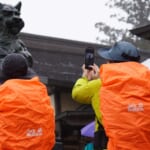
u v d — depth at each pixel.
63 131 13.05
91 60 4.45
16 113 3.85
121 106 3.80
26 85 4.01
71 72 14.34
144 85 3.84
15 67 4.19
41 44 15.27
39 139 3.90
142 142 3.78
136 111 3.80
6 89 3.93
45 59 14.74
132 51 4.21
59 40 15.77
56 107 13.59
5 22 5.76
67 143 13.00
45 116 3.95
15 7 5.96
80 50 15.80
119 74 3.91
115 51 4.23
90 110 12.58
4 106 3.85
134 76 3.87
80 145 12.23
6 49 5.75
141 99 3.82
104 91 3.89
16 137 3.83
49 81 13.34
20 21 5.82
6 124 3.83
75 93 4.32
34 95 3.95
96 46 15.98
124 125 3.78
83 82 4.38
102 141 4.28
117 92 3.86
